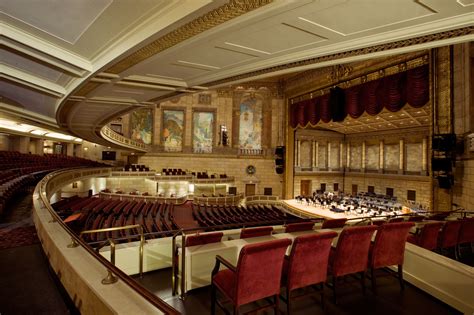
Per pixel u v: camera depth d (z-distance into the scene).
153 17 3.43
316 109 18.14
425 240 4.01
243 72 4.98
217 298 3.06
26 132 18.92
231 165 23.66
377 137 25.08
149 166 23.48
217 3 2.81
